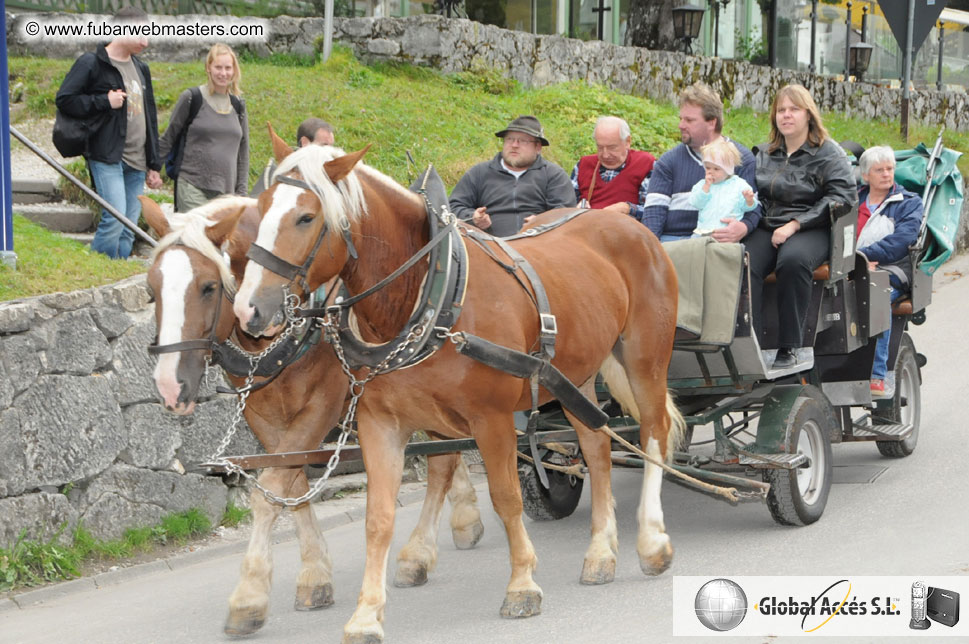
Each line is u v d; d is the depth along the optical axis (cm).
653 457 552
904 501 629
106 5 1398
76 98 758
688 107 647
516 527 473
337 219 397
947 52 2516
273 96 1174
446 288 436
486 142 1186
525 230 576
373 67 1381
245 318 385
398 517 701
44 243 748
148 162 823
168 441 653
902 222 757
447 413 446
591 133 1308
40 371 592
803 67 2116
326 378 491
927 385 942
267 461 459
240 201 488
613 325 525
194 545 649
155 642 480
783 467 560
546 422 629
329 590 520
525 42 1466
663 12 1783
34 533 581
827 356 682
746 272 575
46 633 502
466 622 479
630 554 581
